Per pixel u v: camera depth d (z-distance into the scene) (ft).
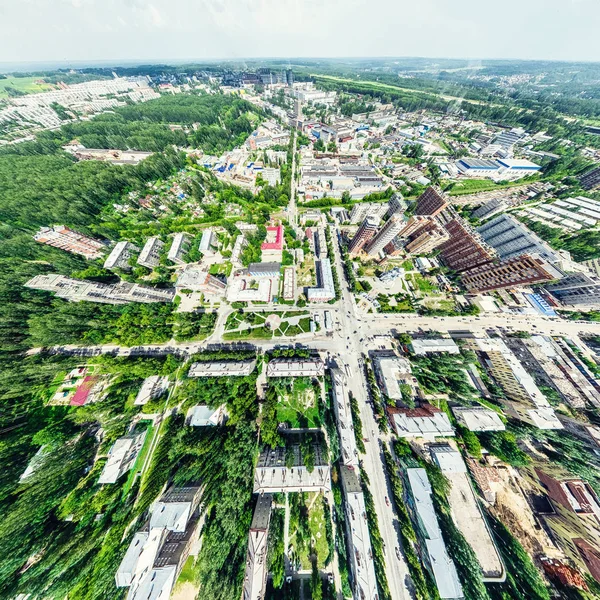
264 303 411.54
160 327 370.94
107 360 331.36
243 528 234.38
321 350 364.58
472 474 273.95
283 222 543.80
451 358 347.56
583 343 374.63
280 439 280.92
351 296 427.74
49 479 249.75
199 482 257.96
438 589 217.15
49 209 512.22
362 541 228.22
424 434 287.69
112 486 254.47
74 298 368.68
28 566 226.99
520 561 229.04
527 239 421.18
